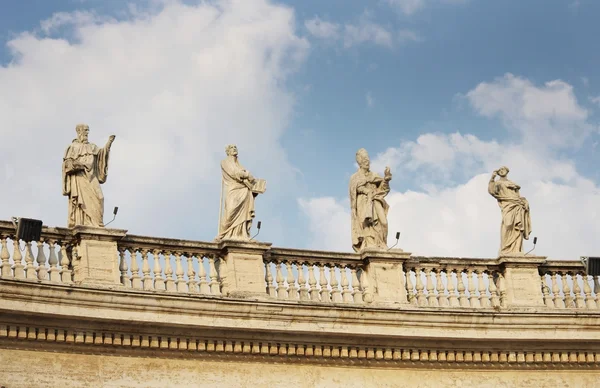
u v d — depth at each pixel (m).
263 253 38.59
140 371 36.03
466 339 39.75
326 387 38.28
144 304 35.97
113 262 36.41
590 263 41.78
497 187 42.38
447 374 39.88
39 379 34.69
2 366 34.31
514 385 40.47
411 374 39.44
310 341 38.16
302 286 39.09
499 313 40.19
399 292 39.88
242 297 37.66
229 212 38.62
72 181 37.00
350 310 38.56
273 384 37.62
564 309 41.16
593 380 41.22
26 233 35.12
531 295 41.34
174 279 37.53
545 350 40.78
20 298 34.44
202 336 36.81
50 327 34.91
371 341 38.88
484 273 41.72
